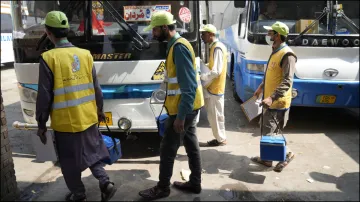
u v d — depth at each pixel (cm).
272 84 388
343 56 506
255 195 345
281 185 364
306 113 640
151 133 536
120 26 405
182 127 300
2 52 1327
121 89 410
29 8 455
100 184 315
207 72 448
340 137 507
